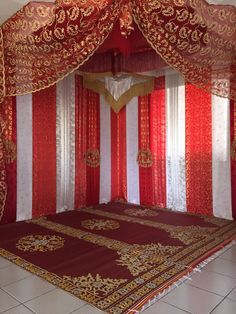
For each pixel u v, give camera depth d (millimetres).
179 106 4469
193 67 2516
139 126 4965
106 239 3152
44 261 2576
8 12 2721
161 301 1932
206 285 2143
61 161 4434
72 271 2371
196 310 1830
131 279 2227
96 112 4934
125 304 1891
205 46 2377
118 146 5324
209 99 4172
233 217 3980
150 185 4867
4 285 2158
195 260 2574
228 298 1971
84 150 4762
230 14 2338
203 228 3549
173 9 2156
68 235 3293
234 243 3016
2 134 3664
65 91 4453
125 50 3346
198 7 2162
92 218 4051
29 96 4012
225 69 2631
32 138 4059
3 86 2777
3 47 2693
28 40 2504
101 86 4750
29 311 1828
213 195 4172
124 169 5242
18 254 2732
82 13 2225
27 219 3994
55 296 2000
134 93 4723
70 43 2406
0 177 3646
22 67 2697
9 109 3793
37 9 2363
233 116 3949
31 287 2127
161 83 4660
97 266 2465
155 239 3145
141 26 2268
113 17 2211
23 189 3975
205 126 4223
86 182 4812
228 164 4016
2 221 3756
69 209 4559
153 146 4801
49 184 4277
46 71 2613
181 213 4336
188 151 4398
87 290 2068
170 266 2457
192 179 4375
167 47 2330
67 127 4492
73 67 2469
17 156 3902
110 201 5219
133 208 4684
